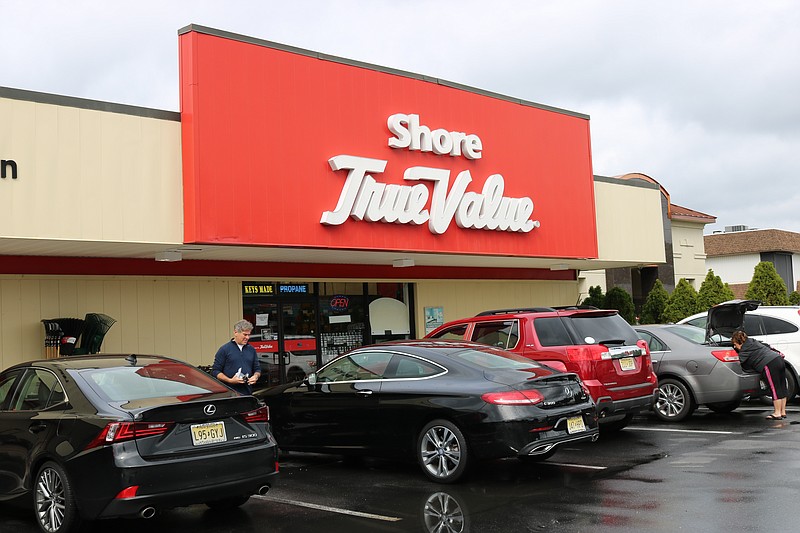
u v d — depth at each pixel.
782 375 11.74
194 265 13.80
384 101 13.88
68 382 6.78
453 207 14.70
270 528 6.62
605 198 19.16
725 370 11.55
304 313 15.79
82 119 10.66
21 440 6.77
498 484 7.95
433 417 8.27
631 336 10.32
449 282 18.38
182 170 11.52
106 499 5.99
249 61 12.06
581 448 9.88
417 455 8.37
